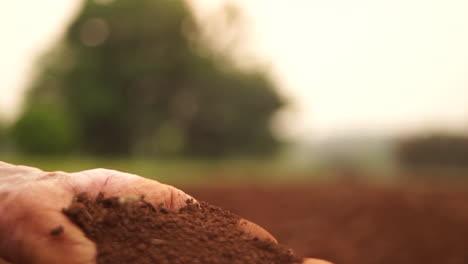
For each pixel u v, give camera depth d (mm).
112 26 33406
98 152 33938
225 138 36344
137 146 35031
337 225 5641
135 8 34000
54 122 23359
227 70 36656
